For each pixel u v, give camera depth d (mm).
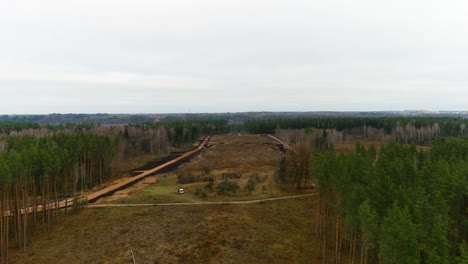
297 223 67375
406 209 31281
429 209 36062
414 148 74812
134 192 86375
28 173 59656
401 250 29938
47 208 66562
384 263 31875
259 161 139000
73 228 62500
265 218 68125
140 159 147625
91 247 53688
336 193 49844
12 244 57719
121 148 138875
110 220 64750
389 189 39219
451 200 41562
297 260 51781
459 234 42031
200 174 110438
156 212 67938
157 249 51406
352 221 42375
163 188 91688
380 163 51625
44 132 169750
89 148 91562
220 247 51812
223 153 158750
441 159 56562
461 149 69812
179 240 54125
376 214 36594
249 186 87812
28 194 67375
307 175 91750
